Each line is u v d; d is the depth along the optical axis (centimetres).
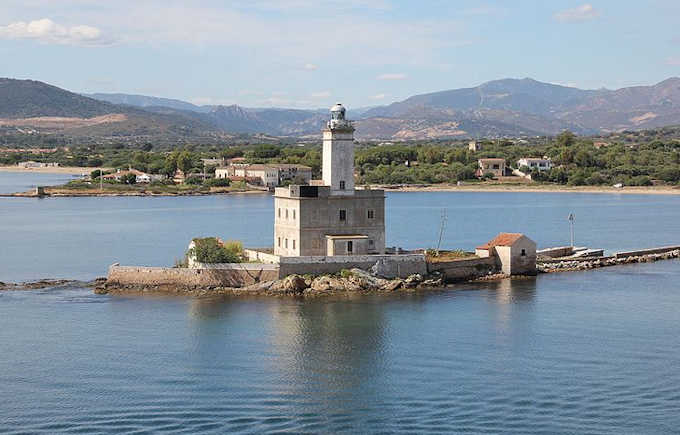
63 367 8775
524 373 8581
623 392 8038
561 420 7400
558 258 15150
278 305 11325
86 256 16675
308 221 12406
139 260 16112
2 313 10988
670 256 16025
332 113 12606
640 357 9100
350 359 9031
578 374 8550
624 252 15925
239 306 11281
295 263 12125
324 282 12075
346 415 7525
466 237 19950
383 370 8694
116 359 9050
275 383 8325
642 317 10875
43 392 8069
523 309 11250
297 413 7575
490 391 8081
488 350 9362
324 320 10594
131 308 11206
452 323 10494
